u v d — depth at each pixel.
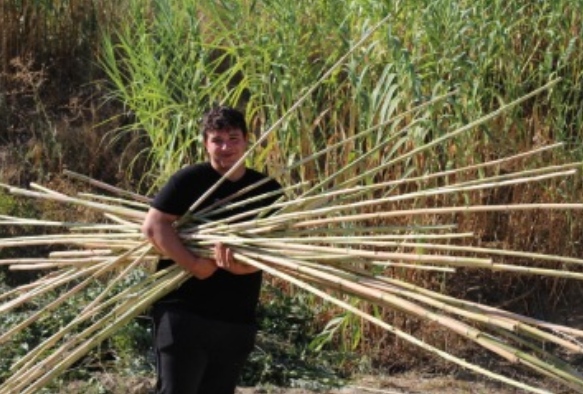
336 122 9.09
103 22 11.66
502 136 9.05
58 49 11.66
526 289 9.41
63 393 7.70
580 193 9.21
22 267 5.69
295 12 9.22
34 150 10.80
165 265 5.59
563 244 9.21
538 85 9.30
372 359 8.75
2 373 7.82
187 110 9.40
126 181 10.68
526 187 9.10
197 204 5.41
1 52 11.57
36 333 8.21
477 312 4.65
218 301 5.41
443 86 8.79
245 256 5.27
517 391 8.40
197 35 9.64
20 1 11.57
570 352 8.85
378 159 8.73
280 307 8.91
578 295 9.42
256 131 9.76
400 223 8.73
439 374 8.69
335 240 5.25
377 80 9.17
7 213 10.05
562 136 9.05
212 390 5.58
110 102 11.30
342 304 4.82
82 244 5.71
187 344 5.40
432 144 5.47
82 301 8.38
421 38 9.07
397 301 4.77
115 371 8.11
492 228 9.20
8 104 11.31
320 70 9.16
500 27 9.00
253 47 9.31
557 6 9.27
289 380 8.31
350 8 9.26
